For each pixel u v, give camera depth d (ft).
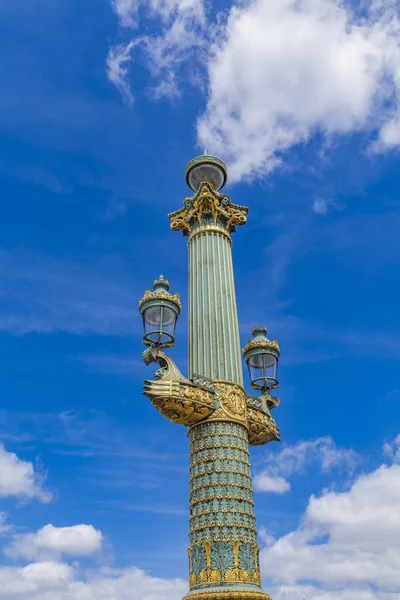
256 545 35.91
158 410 38.45
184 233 51.49
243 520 35.83
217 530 34.99
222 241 48.16
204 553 34.42
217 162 52.80
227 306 44.73
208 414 38.93
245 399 42.11
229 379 41.19
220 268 46.39
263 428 42.98
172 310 41.39
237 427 39.47
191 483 38.04
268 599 34.12
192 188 54.49
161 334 39.91
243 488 37.17
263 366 48.11
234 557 34.06
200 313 44.24
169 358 39.63
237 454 38.22
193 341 43.55
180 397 37.50
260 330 50.90
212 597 32.45
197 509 36.40
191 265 47.55
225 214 49.29
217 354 41.96
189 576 35.14
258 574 35.04
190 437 39.73
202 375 40.93
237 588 32.86
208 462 37.50
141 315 41.86
